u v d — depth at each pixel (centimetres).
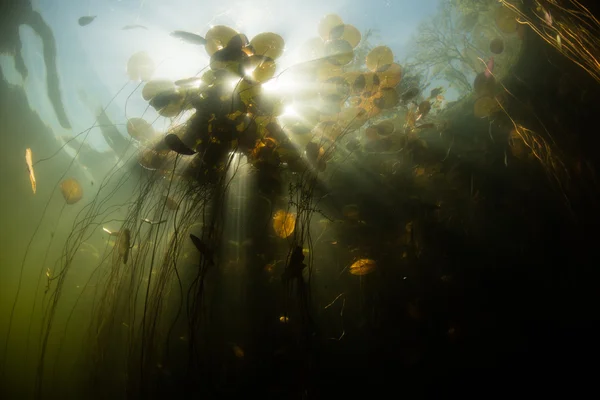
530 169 139
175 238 125
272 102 132
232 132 128
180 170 135
